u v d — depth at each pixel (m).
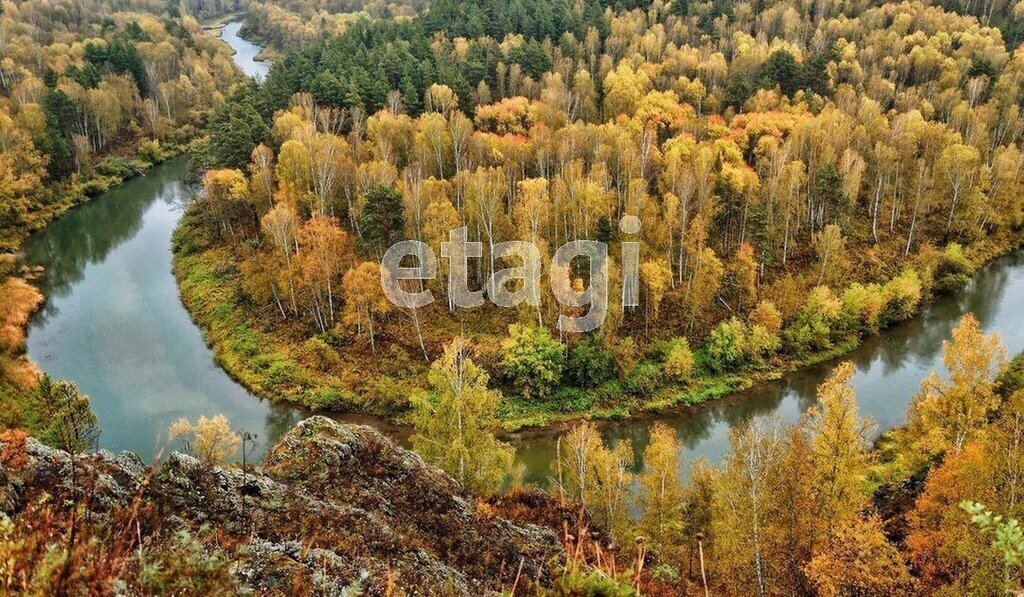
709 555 31.36
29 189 85.81
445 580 18.67
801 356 60.97
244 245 73.19
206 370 58.56
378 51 101.69
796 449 30.59
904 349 62.41
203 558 8.98
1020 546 8.54
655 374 57.22
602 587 9.41
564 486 37.22
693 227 62.12
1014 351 60.25
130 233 85.38
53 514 9.70
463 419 35.81
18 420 37.69
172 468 18.17
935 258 71.81
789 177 69.81
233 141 77.56
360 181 70.31
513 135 83.06
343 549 17.78
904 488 37.06
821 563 25.58
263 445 48.88
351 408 54.00
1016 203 79.25
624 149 72.44
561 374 56.44
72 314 66.44
